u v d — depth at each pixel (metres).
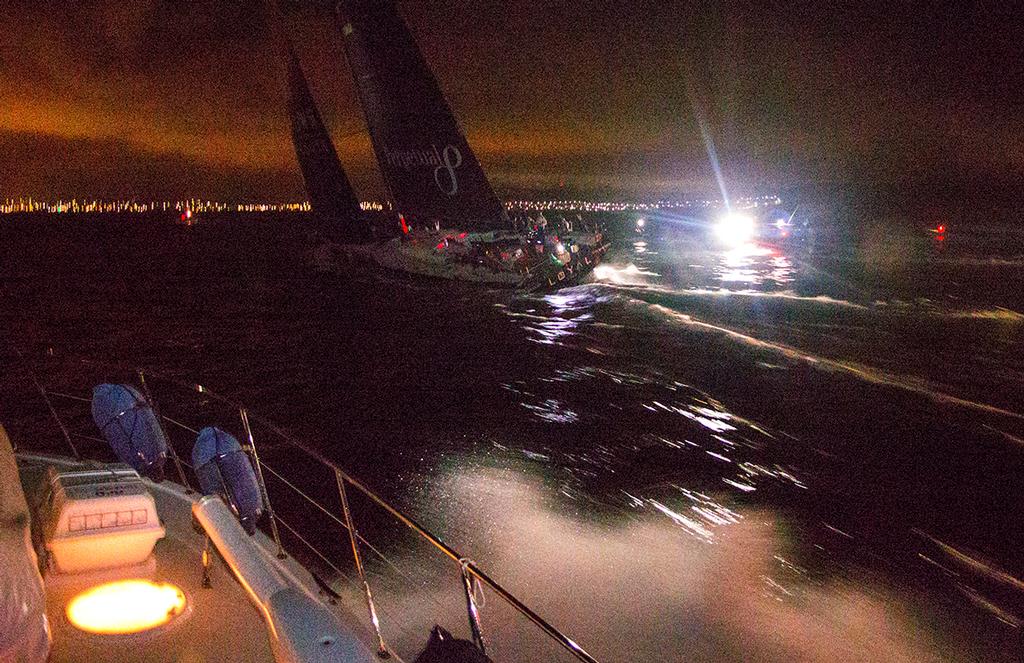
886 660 5.40
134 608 3.05
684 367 16.45
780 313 23.88
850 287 30.50
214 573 3.48
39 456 4.94
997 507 8.67
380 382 15.77
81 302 31.39
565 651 5.25
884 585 6.58
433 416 12.92
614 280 31.72
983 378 15.29
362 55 31.80
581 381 15.43
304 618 2.34
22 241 88.00
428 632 5.45
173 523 3.99
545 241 28.45
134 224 163.62
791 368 16.12
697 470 9.80
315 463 10.20
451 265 29.02
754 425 12.02
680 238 69.31
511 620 5.67
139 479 3.36
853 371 15.77
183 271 46.16
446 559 6.86
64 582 3.10
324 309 26.94
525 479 9.41
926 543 7.61
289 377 16.42
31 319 26.48
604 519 8.01
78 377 16.05
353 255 32.38
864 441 11.13
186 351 20.03
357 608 5.76
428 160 32.38
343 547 7.18
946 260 42.88
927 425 11.95
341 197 33.97
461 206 32.31
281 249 70.38
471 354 18.69
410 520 3.16
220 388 15.38
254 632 3.09
